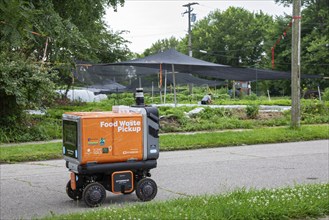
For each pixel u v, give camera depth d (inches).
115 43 1675.7
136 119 300.0
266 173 419.2
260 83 2716.5
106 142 292.5
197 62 1145.4
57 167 472.1
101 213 236.2
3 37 236.8
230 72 1286.9
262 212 233.0
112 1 1006.4
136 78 1512.1
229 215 228.2
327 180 382.6
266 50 2583.7
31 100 713.0
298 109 755.4
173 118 855.7
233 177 400.5
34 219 234.7
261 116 971.3
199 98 1898.4
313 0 2346.2
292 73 754.2
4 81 653.3
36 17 261.3
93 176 298.4
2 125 672.4
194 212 231.3
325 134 725.3
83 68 1214.3
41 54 833.5
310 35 2271.2
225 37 3225.9
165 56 1135.6
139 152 301.1
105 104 1253.7
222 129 828.0
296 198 260.1
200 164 475.5
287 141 685.9
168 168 450.9
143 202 298.7
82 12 909.8
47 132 705.0
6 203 311.9
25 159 521.7
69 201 315.9
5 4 220.2
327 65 2198.6
